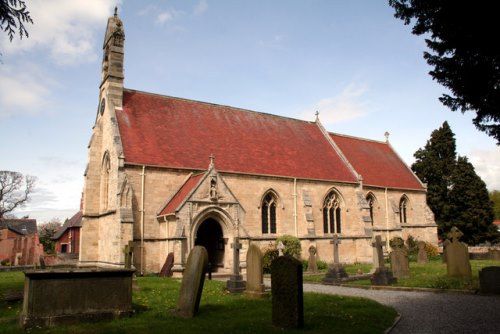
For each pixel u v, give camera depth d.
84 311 13.30
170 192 35.22
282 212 40.94
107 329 12.20
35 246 58.97
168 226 32.69
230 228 34.19
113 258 32.25
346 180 46.75
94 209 37.50
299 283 13.08
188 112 42.50
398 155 63.12
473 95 15.69
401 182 56.28
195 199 32.41
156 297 18.80
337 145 54.22
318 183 44.31
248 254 20.16
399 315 15.31
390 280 24.67
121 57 38.84
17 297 17.73
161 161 35.31
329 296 19.69
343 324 13.44
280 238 38.22
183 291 14.77
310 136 51.38
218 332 12.13
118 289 14.08
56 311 12.84
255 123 47.03
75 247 77.25
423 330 13.09
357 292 22.69
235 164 39.38
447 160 66.88
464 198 63.44
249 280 19.91
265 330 12.48
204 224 39.53
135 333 11.86
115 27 39.06
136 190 33.50
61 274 13.00
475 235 63.16
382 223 51.53
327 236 43.09
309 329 12.70
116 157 33.50
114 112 36.88
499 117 15.96
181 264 30.56
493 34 13.73
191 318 14.09
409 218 56.12
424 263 39.97
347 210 46.28
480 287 20.27
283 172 42.00
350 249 45.19
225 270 34.03
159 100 41.69
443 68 15.81
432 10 15.05
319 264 39.66
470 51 14.80
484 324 13.65
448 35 14.93
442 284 22.72
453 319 14.58
